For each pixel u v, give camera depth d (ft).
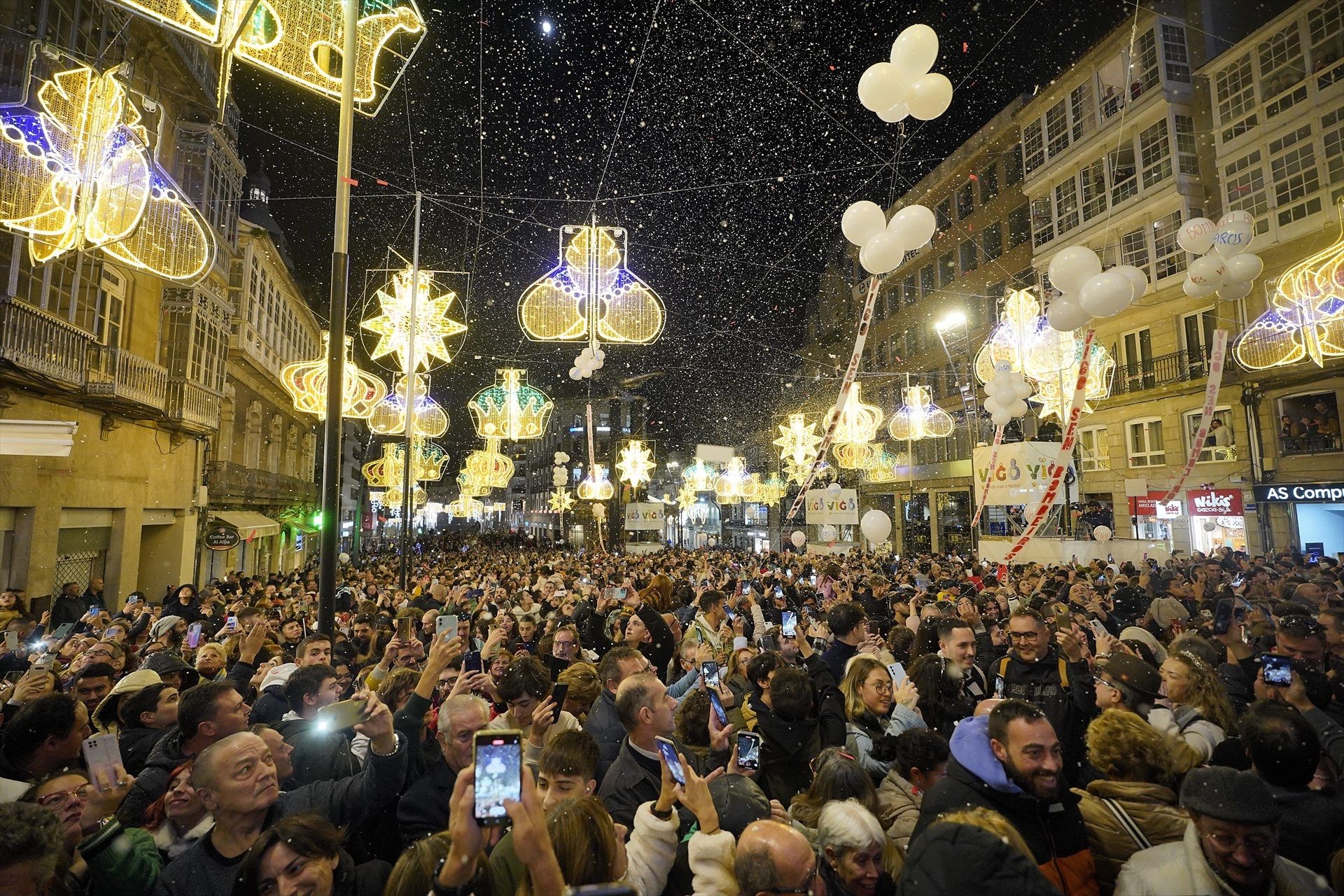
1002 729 8.84
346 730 12.34
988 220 102.42
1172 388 72.64
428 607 37.22
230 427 78.64
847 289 144.97
